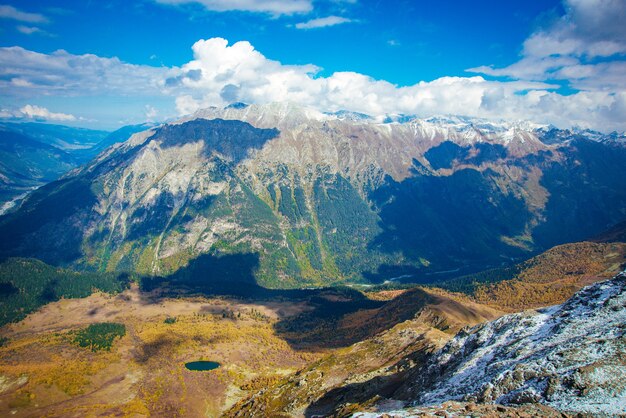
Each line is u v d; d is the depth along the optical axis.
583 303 100.12
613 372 64.38
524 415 59.19
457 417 60.59
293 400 154.88
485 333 112.12
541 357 78.62
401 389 119.69
